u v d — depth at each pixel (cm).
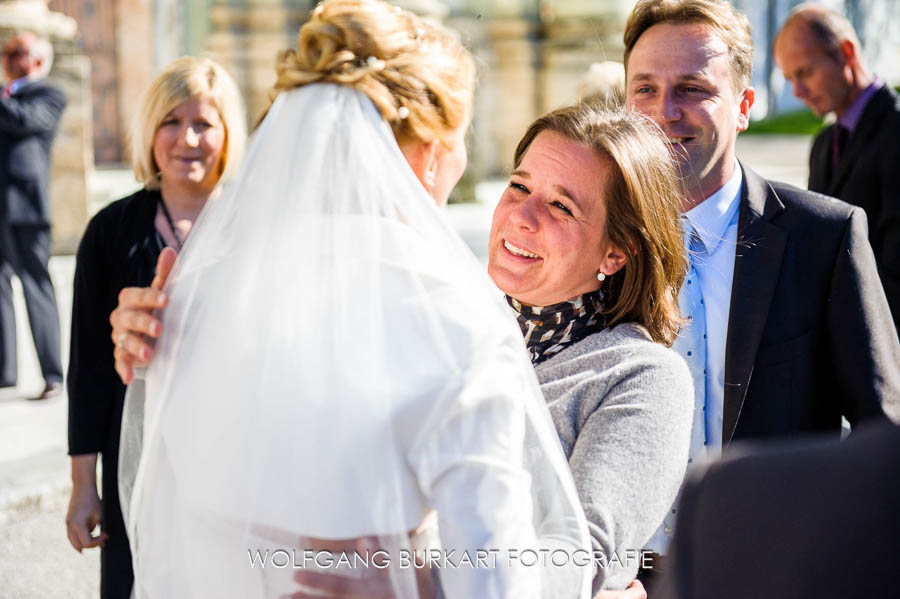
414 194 150
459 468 137
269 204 150
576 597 150
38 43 615
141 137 308
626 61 260
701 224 243
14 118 588
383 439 138
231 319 147
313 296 143
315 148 149
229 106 315
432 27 166
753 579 90
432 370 140
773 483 92
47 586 417
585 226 187
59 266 916
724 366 237
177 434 149
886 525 85
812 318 233
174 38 1886
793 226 238
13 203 598
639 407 174
